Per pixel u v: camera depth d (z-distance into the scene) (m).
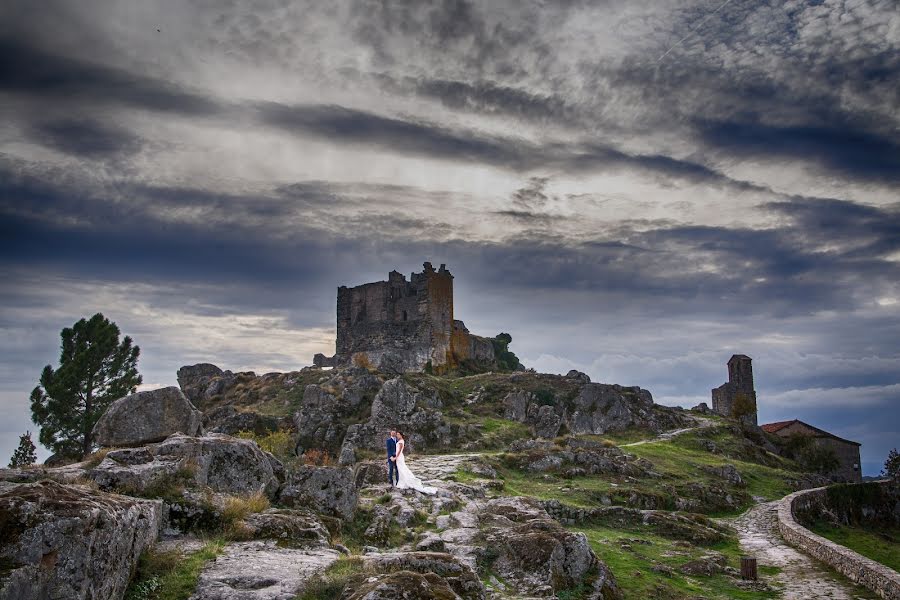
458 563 17.27
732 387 130.50
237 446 22.53
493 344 132.62
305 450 63.91
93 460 20.75
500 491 39.56
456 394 83.19
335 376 80.19
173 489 19.41
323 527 20.75
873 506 58.25
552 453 52.69
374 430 63.16
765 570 31.50
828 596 26.94
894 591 25.50
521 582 22.56
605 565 25.42
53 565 11.88
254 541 18.81
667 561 30.98
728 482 57.50
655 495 46.25
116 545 13.73
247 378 91.88
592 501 42.75
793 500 50.66
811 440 93.19
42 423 60.12
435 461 49.47
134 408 23.36
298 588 15.11
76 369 60.50
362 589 14.32
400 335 112.56
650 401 90.19
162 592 14.68
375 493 32.41
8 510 11.91
